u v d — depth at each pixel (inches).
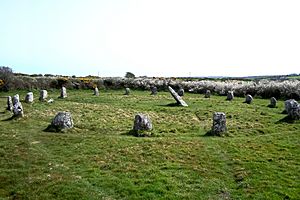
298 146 956.6
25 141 976.3
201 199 613.3
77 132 1111.0
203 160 818.8
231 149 914.1
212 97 2278.5
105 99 2006.6
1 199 616.4
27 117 1328.7
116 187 654.5
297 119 1302.9
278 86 2263.8
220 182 690.2
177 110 1565.0
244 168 767.1
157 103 1828.2
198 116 1432.1
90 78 3149.6
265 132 1135.6
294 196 623.5
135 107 1664.6
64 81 2783.0
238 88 2448.3
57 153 876.6
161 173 722.8
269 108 1667.1
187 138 1027.3
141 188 645.9
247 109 1584.6
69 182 676.1
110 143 959.0
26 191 641.6
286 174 733.9
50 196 621.6
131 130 1115.9
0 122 1245.1
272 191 643.5
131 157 830.5
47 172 736.3
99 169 753.6
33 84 2632.9
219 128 1085.8
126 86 2962.6
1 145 927.0
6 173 729.0
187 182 683.4
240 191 647.8
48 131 1111.0
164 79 3201.3
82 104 1758.1
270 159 831.7
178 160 811.4
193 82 2856.8
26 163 793.6
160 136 1065.5
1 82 2440.9
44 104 1728.6
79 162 802.2
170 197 612.4
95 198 610.2
